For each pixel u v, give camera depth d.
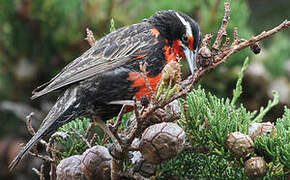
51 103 10.81
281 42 11.37
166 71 4.67
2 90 10.63
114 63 6.92
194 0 9.99
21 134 11.05
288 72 10.94
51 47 10.37
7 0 10.02
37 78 10.60
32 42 10.35
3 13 10.10
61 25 10.20
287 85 10.75
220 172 5.61
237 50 5.17
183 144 5.15
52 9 10.09
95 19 10.09
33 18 10.14
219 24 9.84
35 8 10.07
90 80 6.80
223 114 5.73
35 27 10.26
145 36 7.27
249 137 5.32
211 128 5.58
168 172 5.65
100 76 6.78
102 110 6.85
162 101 4.75
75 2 10.02
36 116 10.75
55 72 10.50
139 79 6.82
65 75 6.81
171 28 7.47
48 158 5.91
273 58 10.98
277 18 13.65
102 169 5.42
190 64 7.48
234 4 9.85
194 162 5.66
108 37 7.30
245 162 5.32
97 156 5.42
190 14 10.07
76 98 6.78
